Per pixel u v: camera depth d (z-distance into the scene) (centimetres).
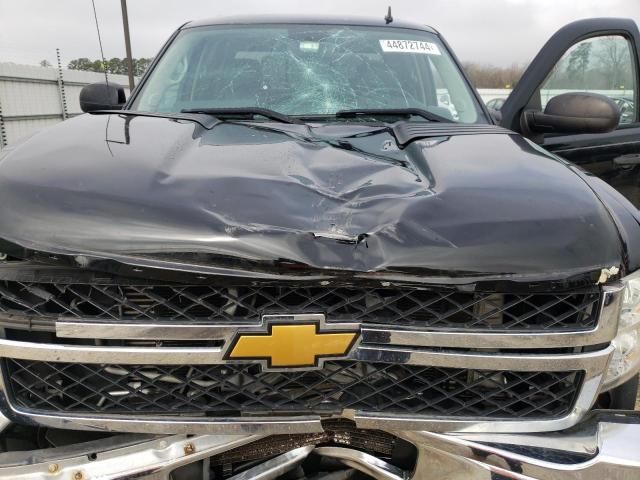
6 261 147
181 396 152
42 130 205
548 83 345
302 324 143
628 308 165
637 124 371
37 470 151
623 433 159
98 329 146
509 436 158
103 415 152
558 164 189
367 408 157
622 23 353
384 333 147
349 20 320
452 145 198
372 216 148
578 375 159
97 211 146
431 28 334
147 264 141
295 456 162
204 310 147
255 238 141
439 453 159
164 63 296
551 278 146
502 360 153
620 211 170
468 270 144
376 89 282
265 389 153
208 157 175
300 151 186
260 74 283
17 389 155
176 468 155
